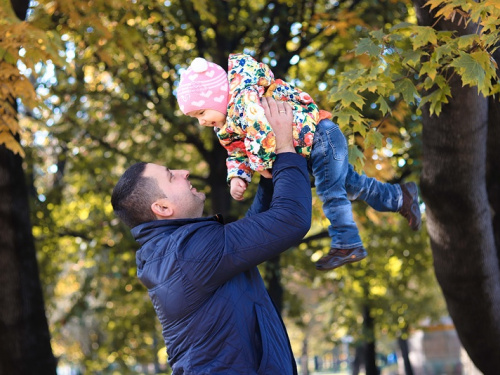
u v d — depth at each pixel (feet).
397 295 55.52
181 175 10.25
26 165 41.91
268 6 38.11
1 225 27.58
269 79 10.38
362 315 58.08
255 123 9.80
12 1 25.58
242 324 9.43
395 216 42.52
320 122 10.56
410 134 32.19
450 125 17.29
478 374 33.35
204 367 9.37
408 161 33.30
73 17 24.49
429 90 16.39
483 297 20.01
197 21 35.06
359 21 30.17
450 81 16.10
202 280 9.32
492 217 20.21
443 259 19.93
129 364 58.29
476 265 19.62
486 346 20.79
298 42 39.17
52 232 42.22
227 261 9.27
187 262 9.34
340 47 37.17
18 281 27.61
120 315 50.83
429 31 13.61
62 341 64.59
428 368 89.15
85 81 39.68
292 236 9.33
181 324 9.50
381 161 19.63
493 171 19.88
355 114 13.74
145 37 35.19
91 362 56.54
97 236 42.50
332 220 10.68
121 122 38.09
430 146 18.19
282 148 9.88
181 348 9.58
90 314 51.62
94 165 40.65
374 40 14.29
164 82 39.11
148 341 57.98
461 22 15.37
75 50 35.78
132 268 43.06
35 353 27.76
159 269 9.56
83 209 46.34
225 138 10.57
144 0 26.35
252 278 9.80
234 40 37.81
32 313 27.89
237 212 38.78
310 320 98.43
